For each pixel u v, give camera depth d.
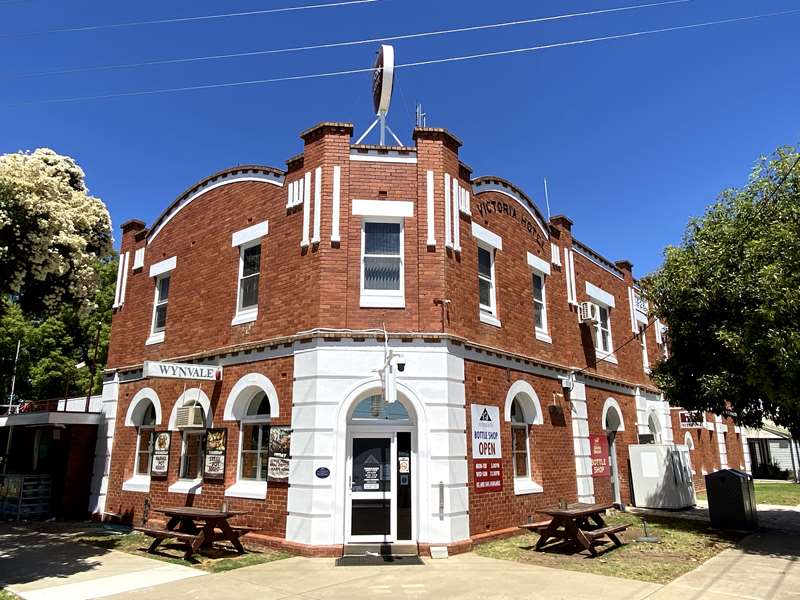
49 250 10.61
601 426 17.45
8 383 31.09
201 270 14.83
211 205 15.02
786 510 18.77
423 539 10.64
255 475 12.26
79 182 14.72
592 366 17.56
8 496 16.48
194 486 13.16
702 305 12.68
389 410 11.55
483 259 13.95
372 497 11.09
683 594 8.00
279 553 10.68
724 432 30.14
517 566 9.72
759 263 11.62
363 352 11.33
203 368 12.88
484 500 11.93
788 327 10.84
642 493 17.84
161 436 14.32
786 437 36.34
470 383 12.20
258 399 12.76
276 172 13.45
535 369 14.61
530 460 14.09
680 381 14.19
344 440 10.98
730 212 13.80
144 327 16.28
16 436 19.47
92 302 12.78
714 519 14.04
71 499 16.00
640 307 22.59
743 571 9.41
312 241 12.02
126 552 11.18
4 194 10.17
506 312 14.05
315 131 12.58
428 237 12.04
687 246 14.38
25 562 10.35
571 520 10.77
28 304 12.01
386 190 12.30
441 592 8.06
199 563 9.99
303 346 11.55
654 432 22.28
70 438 16.38
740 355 11.71
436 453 11.04
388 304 11.67
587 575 9.07
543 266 16.08
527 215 15.80
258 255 13.61
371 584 8.51
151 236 16.94
